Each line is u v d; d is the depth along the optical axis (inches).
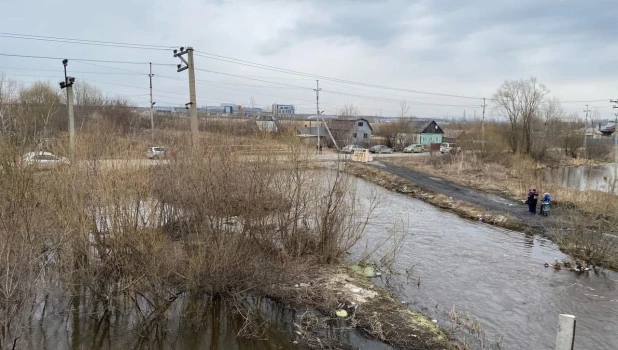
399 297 449.1
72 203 375.2
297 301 408.2
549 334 382.0
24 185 335.9
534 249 656.4
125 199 378.3
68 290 373.1
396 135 2795.3
